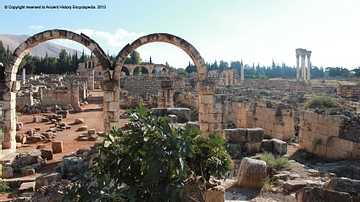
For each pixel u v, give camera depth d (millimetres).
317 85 82688
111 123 14445
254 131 13547
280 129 19969
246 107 24078
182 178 5363
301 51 75062
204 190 6062
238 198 8672
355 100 36812
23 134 20719
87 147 18031
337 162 13711
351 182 7215
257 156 12102
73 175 11016
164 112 17672
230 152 6012
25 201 8352
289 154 16516
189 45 15758
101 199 4758
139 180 5723
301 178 10203
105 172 5828
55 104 38812
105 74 14445
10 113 15164
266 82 85812
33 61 95062
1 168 11891
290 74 162500
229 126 25000
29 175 12266
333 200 6219
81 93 45031
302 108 24562
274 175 10258
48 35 14727
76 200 5695
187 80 74188
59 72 104750
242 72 95250
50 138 20578
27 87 43906
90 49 14602
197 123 16641
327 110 15648
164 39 15320
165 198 5051
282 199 8539
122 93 45656
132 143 5676
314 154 16000
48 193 7656
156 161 5020
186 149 5125
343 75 132375
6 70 14906
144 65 74375
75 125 26234
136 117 5980
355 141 13641
